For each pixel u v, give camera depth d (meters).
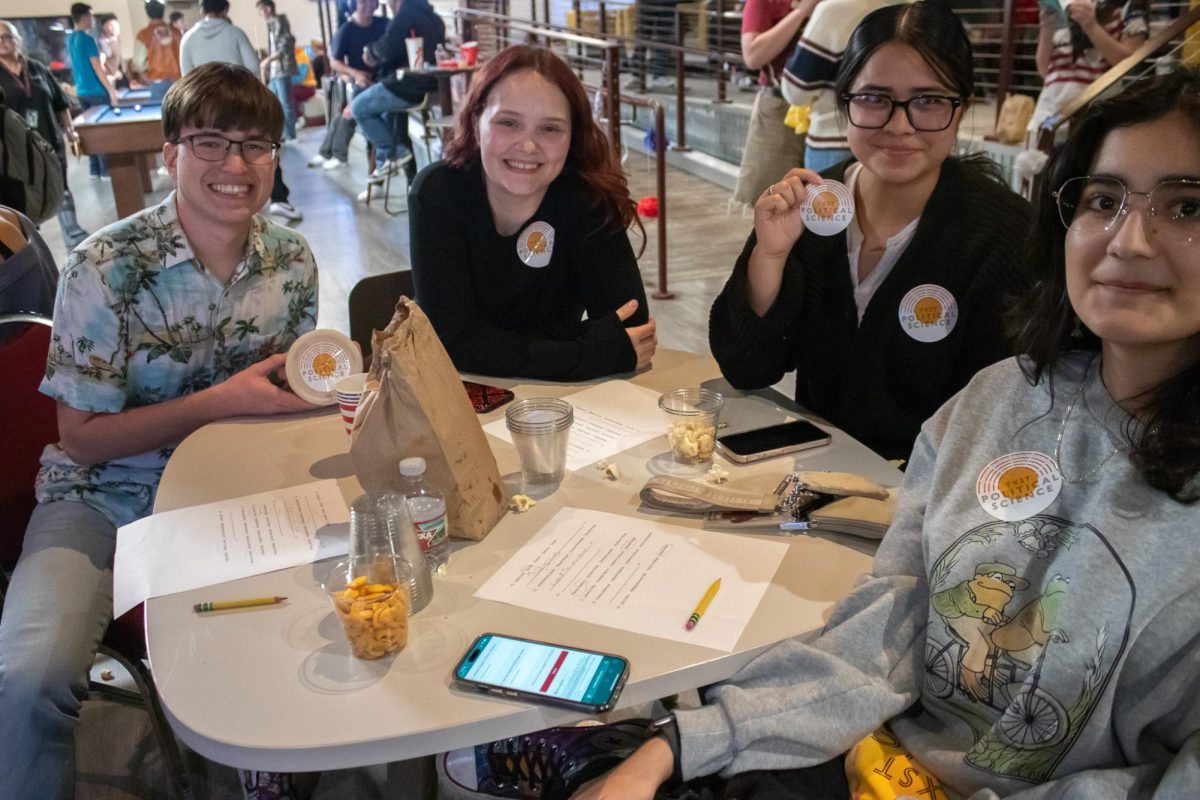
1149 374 1.08
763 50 4.28
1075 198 1.08
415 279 2.06
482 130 1.93
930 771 1.17
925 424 1.31
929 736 1.19
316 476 1.58
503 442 1.69
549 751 1.37
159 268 1.80
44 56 10.84
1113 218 1.03
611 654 1.10
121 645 1.70
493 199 2.05
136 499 1.87
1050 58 4.14
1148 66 3.55
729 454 1.61
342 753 0.98
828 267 1.85
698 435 1.55
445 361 1.36
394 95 6.61
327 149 8.73
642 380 1.98
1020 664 1.09
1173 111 0.99
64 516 1.79
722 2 7.64
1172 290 1.00
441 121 6.39
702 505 1.41
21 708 1.49
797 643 1.15
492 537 1.37
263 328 1.96
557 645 1.11
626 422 1.76
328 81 8.59
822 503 1.41
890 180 1.72
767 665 1.14
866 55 1.67
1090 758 1.04
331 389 1.80
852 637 1.18
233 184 1.76
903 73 1.63
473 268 2.08
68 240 6.36
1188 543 0.98
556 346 1.95
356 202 7.36
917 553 1.25
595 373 1.98
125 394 1.83
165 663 1.11
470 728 1.01
